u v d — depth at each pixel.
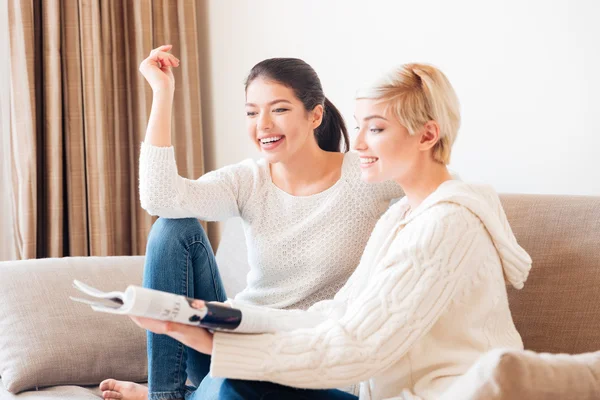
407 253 1.20
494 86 2.05
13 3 2.78
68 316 1.98
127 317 2.05
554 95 1.91
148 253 1.73
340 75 2.54
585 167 1.85
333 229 1.75
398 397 1.23
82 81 2.91
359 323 1.19
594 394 1.01
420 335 1.18
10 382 1.85
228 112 3.06
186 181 1.77
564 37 1.88
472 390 0.99
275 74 1.70
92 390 1.95
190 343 1.19
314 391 1.26
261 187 1.82
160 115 1.76
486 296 1.23
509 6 2.00
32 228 2.83
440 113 1.29
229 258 2.31
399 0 2.30
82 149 2.92
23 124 2.81
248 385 1.21
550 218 1.58
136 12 2.98
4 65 2.87
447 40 2.17
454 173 1.64
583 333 1.46
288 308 1.76
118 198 3.04
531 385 0.98
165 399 1.67
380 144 1.31
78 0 2.89
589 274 1.48
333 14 2.54
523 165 2.00
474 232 1.22
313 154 1.77
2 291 2.00
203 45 3.17
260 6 2.86
